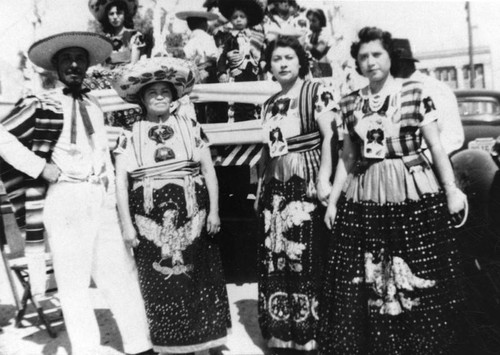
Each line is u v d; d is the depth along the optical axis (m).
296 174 2.86
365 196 2.65
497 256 3.06
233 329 3.49
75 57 3.02
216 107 4.11
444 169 2.54
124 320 3.16
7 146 2.77
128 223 2.95
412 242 2.55
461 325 2.56
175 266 2.86
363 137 2.63
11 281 3.82
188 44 4.27
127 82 2.79
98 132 3.10
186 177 2.90
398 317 2.58
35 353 3.36
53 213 2.95
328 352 2.73
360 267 2.68
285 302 2.94
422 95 2.52
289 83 2.91
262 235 3.06
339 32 3.92
